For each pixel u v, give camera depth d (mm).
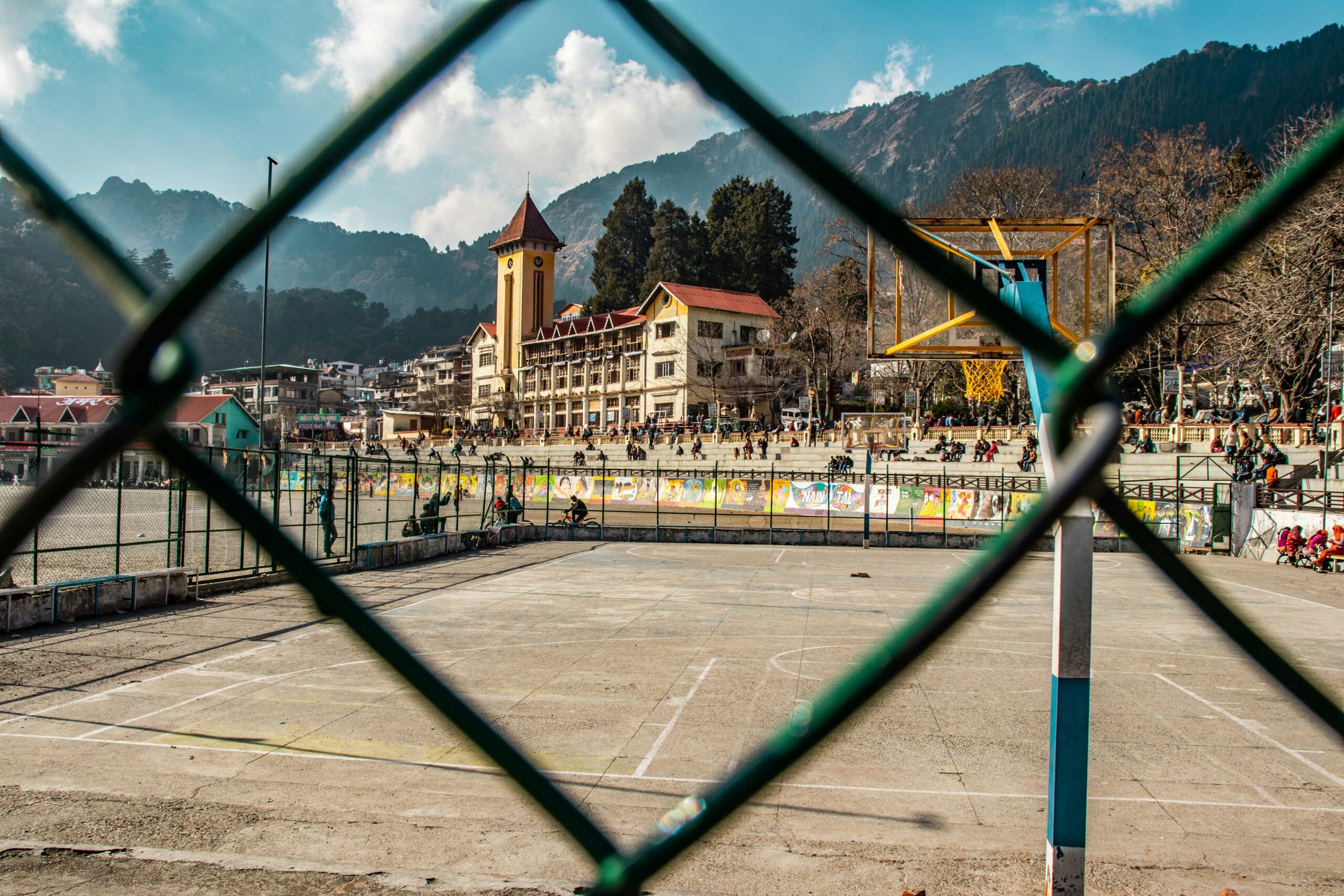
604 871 1477
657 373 81312
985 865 5844
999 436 47219
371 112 1182
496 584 20594
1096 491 1415
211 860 5641
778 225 98062
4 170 1229
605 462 57625
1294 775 7746
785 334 69438
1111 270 10148
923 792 7219
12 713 9055
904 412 65688
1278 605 18500
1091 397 1321
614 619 15703
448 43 1176
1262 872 5785
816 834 6352
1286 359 34969
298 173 1195
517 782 1469
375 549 23031
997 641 13938
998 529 35156
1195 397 49688
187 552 23625
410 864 5785
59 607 13953
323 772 7520
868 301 11227
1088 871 5793
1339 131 1161
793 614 16438
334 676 10867
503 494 46344
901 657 1341
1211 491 33156
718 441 61312
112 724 8773
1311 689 1512
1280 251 31656
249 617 14953
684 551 30000
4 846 5828
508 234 104812
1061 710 4609
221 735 8477
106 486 31234
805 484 40438
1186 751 8406
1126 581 23219
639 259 110938
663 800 7023
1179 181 42188
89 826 6258
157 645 12578
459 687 10641
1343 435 31719
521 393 101562
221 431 68062
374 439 98688
